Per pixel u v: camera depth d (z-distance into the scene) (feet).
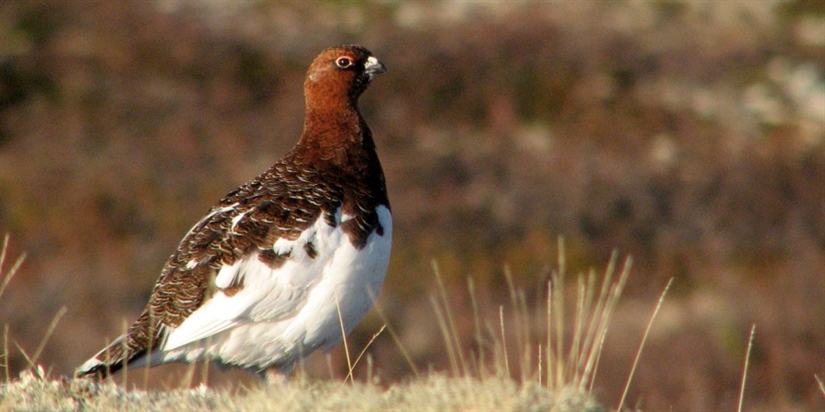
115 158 67.15
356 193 20.98
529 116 77.77
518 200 63.67
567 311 51.06
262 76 81.25
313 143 21.99
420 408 16.08
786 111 81.05
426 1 95.76
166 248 57.93
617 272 57.11
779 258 58.95
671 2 100.12
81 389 17.40
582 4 95.71
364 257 20.17
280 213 19.94
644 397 42.14
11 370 43.65
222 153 69.82
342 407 16.29
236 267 19.43
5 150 67.72
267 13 93.30
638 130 76.07
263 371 20.83
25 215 59.88
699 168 70.49
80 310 50.44
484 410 15.88
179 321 19.47
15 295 51.37
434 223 60.70
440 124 76.23
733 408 41.73
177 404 17.07
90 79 76.48
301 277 19.53
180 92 76.59
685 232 62.39
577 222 61.62
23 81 75.31
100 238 58.44
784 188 68.69
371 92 79.00
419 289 54.03
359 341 46.50
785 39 94.27
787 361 43.86
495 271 56.29
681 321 48.11
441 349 45.68
